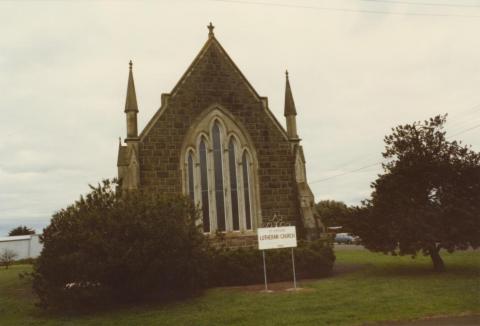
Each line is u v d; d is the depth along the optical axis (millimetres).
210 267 22484
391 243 24906
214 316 15547
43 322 16469
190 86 29516
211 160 29234
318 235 29328
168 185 27891
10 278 35156
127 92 28125
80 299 18391
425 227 23250
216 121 29969
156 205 19797
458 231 22844
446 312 14656
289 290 20578
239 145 30078
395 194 24500
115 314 17188
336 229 77375
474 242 23203
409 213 23797
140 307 18328
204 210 28672
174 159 28297
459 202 23125
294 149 31250
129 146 27188
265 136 30766
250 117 30641
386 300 16812
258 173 30094
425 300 16469
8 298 23266
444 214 23438
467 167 23609
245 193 29859
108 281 18719
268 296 19062
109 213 18922
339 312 15227
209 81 30047
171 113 28734
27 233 106938
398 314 14648
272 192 30234
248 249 25484
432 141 24719
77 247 18516
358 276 24641
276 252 25062
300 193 30156
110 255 17859
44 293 18297
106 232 18422
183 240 19672
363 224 25531
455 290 18172
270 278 24609
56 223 19062
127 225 18547
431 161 24109
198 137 29203
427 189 24406
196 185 28609
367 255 39344
